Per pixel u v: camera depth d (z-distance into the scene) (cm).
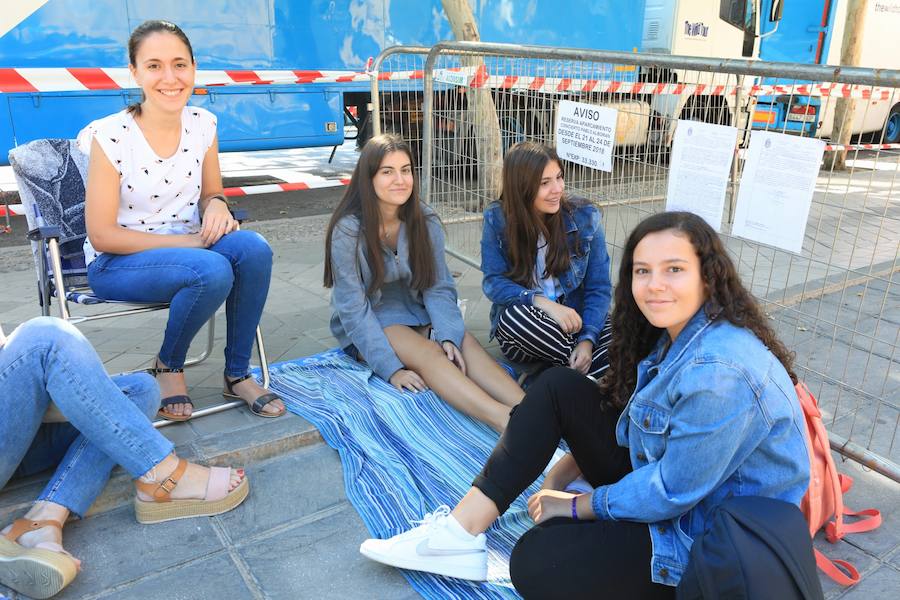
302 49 698
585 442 193
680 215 160
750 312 157
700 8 880
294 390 298
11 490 221
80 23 593
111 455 209
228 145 689
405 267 301
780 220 240
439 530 191
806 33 1052
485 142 497
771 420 148
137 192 264
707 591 139
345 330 307
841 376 335
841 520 214
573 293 317
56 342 192
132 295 259
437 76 469
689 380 150
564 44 839
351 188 295
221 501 226
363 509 229
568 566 166
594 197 372
